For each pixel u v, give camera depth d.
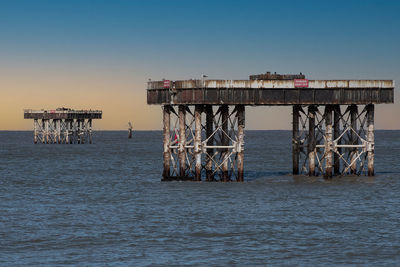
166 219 49.00
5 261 36.88
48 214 51.66
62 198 61.72
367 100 68.00
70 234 43.66
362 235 42.97
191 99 66.25
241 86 65.88
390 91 68.12
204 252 38.84
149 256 37.97
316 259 37.28
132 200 59.44
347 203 56.41
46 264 36.31
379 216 50.03
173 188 66.50
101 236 43.00
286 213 51.38
